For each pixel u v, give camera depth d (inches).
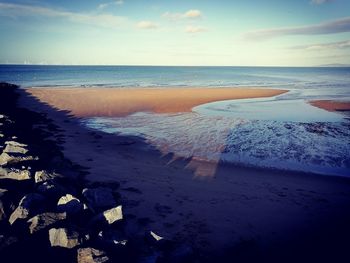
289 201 378.3
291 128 738.2
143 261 227.0
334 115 897.5
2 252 206.5
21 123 737.0
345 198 390.0
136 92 1562.5
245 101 1213.1
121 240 238.7
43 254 217.8
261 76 3592.5
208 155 555.2
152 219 322.7
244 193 398.0
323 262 262.7
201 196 385.7
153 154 559.2
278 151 574.6
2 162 376.8
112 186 399.2
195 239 289.7
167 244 264.7
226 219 330.6
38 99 1284.4
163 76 3442.4
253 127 754.8
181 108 1053.8
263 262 260.7
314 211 354.3
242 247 280.7
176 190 401.4
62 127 772.0
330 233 308.8
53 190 309.7
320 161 522.9
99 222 273.0
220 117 888.3
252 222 326.3
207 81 2536.9
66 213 263.3
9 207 270.8
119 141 645.9
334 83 2236.7
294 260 264.8
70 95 1428.4
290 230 313.3
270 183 433.7
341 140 637.9
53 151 499.5
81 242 227.6
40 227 238.1
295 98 1296.8
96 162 503.8
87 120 866.1
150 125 797.2
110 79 2770.7
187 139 660.1
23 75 3400.6
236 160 529.0
